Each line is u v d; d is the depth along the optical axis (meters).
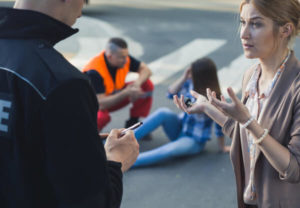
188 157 4.54
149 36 10.20
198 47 9.32
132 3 15.05
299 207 1.89
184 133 4.58
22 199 1.28
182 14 13.25
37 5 1.32
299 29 1.86
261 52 1.85
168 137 4.71
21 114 1.24
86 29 10.62
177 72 7.61
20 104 1.24
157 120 4.55
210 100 1.75
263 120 1.88
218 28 11.29
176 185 4.00
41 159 1.27
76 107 1.22
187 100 2.25
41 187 1.29
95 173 1.27
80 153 1.24
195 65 4.16
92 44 9.26
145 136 4.86
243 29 1.86
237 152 2.09
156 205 3.68
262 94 1.93
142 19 12.22
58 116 1.20
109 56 4.57
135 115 4.98
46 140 1.22
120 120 5.42
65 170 1.23
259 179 1.93
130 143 1.59
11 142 1.25
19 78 1.24
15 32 1.30
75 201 1.25
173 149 4.36
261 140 1.76
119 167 1.46
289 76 1.85
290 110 1.80
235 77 7.40
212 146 4.80
